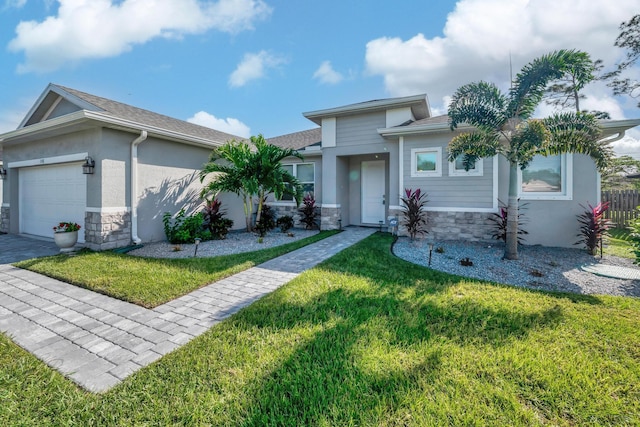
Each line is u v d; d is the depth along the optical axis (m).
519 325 3.14
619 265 5.68
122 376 2.38
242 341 2.84
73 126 6.93
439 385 2.20
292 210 11.84
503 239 7.61
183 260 5.98
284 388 2.19
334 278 4.76
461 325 3.15
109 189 7.09
